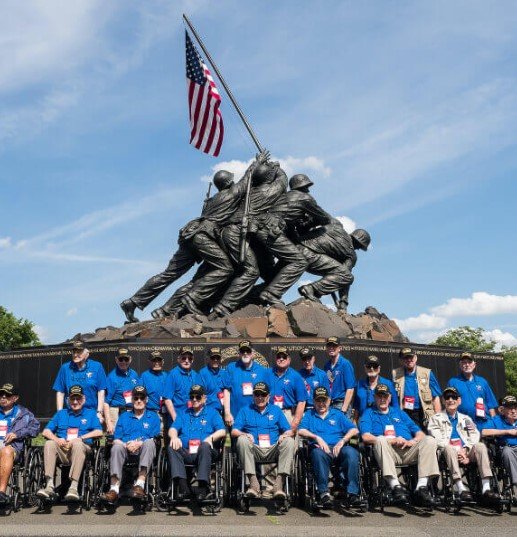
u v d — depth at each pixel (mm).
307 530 8750
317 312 20703
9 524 9227
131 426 10914
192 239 22094
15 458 10438
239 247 21938
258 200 22500
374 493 10828
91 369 12172
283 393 11898
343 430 11023
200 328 20016
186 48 23750
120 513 10227
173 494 10203
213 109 23266
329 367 12656
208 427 10867
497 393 22219
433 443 10445
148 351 18453
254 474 10258
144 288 22781
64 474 10984
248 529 8805
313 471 10320
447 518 9953
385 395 10914
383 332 22156
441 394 12055
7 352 21266
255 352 18844
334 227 23516
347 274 23062
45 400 20219
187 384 12156
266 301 21875
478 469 10641
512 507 10898
